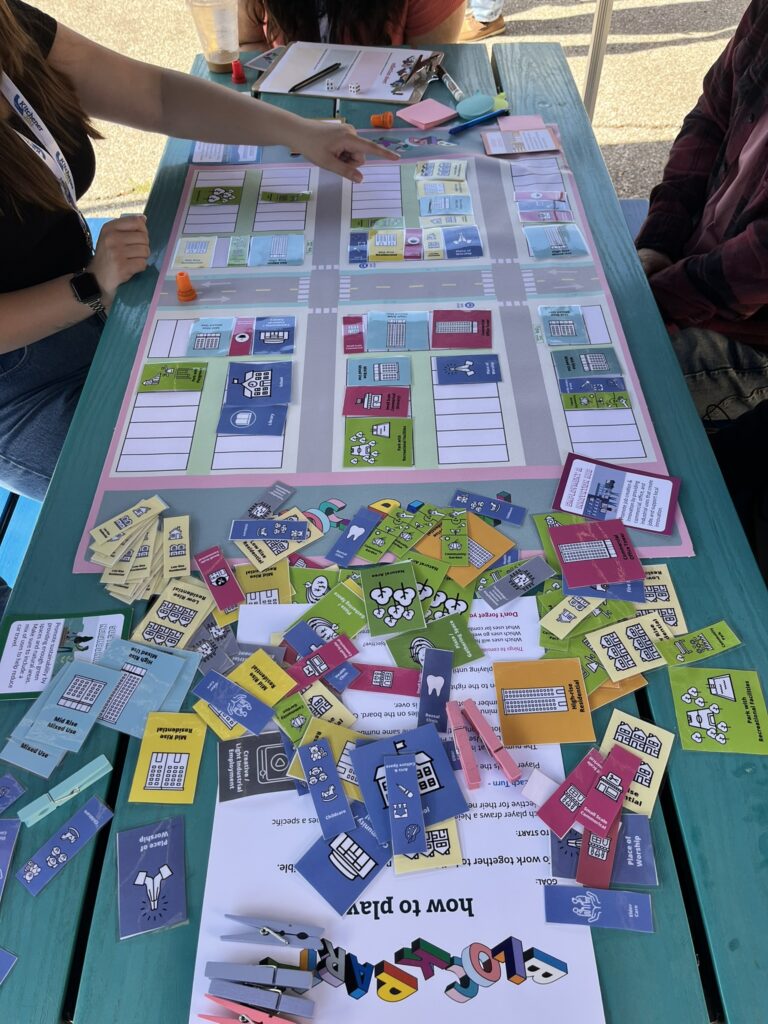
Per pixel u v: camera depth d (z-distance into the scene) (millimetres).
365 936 647
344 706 775
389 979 626
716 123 1617
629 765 732
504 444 1001
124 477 976
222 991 614
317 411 1042
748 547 892
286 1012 611
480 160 1439
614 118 3045
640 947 639
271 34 1854
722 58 1558
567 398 1050
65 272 1349
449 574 874
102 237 1237
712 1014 635
